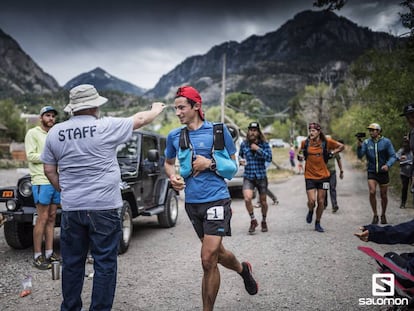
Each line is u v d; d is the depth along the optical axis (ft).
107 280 11.25
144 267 18.19
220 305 13.55
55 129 11.53
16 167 110.73
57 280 16.34
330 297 14.12
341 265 17.87
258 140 25.18
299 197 44.96
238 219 30.81
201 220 12.32
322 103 213.46
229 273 17.10
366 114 61.16
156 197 26.81
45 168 11.82
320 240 22.70
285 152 186.09
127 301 14.03
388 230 10.45
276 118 345.51
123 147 24.70
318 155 24.85
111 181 11.35
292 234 24.56
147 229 27.58
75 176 11.23
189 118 12.20
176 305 13.64
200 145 12.04
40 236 18.12
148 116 11.92
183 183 12.42
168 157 13.03
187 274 17.03
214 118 223.92
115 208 11.46
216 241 11.61
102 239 11.26
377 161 26.48
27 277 16.69
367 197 42.65
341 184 57.52
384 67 53.11
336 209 32.94
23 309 13.41
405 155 34.06
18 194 20.21
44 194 17.71
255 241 22.82
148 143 26.32
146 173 25.04
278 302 13.75
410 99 47.83
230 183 43.01
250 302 13.78
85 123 11.37
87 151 11.16
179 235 25.38
